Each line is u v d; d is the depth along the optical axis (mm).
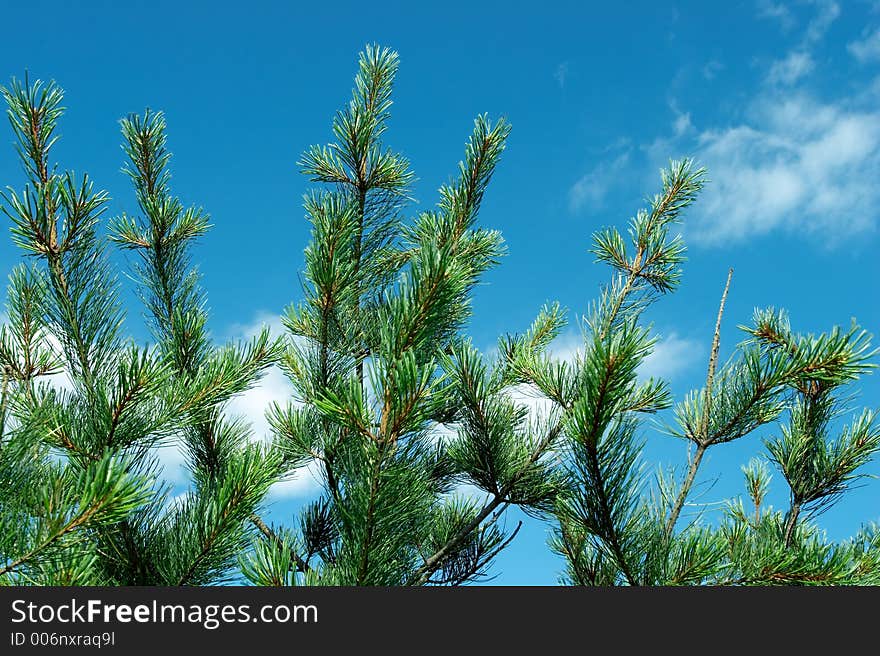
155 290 3219
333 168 3348
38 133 2270
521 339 3631
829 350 2012
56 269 2346
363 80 3357
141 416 2268
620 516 1909
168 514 2477
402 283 2129
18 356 2443
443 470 3410
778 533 2354
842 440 2389
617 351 1657
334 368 3174
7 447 1723
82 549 1896
